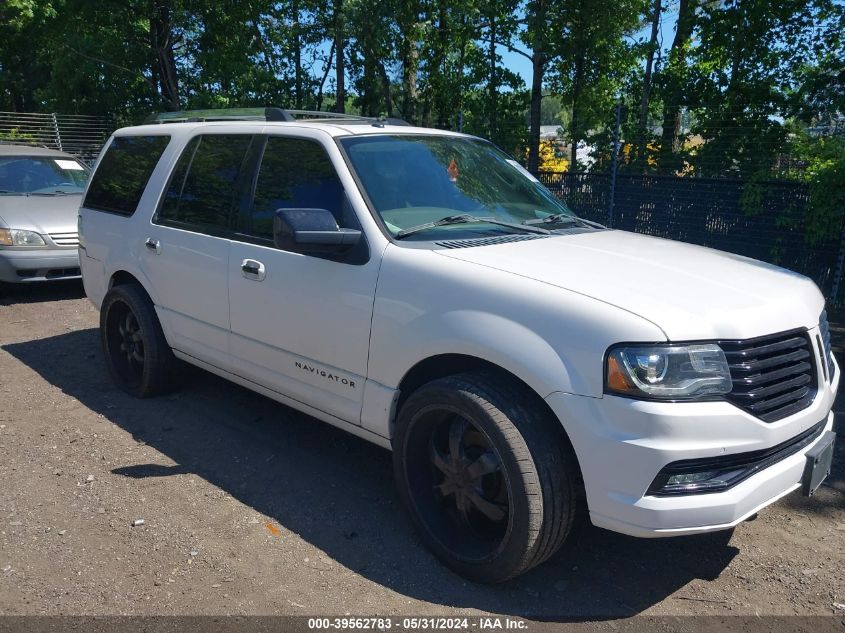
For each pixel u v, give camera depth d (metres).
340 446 4.41
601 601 2.99
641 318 2.63
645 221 10.18
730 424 2.59
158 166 4.86
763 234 9.02
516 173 4.43
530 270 3.02
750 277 3.23
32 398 5.14
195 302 4.39
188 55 24.36
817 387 3.01
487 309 2.92
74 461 4.15
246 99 23.00
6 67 32.16
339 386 3.56
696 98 11.88
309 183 3.76
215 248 4.18
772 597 3.04
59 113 23.89
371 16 17.27
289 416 4.85
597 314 2.68
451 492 3.16
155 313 4.86
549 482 2.77
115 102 23.66
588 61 16.28
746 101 11.29
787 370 2.84
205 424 4.70
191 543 3.33
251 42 23.25
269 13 22.81
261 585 3.03
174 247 4.50
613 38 15.53
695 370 2.58
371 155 3.75
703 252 3.69
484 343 2.88
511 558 2.86
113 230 5.11
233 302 4.08
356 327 3.39
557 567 3.22
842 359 6.46
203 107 22.75
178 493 3.79
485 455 2.97
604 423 2.62
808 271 8.66
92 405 5.01
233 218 4.15
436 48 18.14
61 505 3.65
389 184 3.64
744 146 10.51
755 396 2.66
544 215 4.02
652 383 2.56
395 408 3.34
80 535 3.38
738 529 3.59
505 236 3.56
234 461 4.18
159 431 4.58
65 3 23.48
